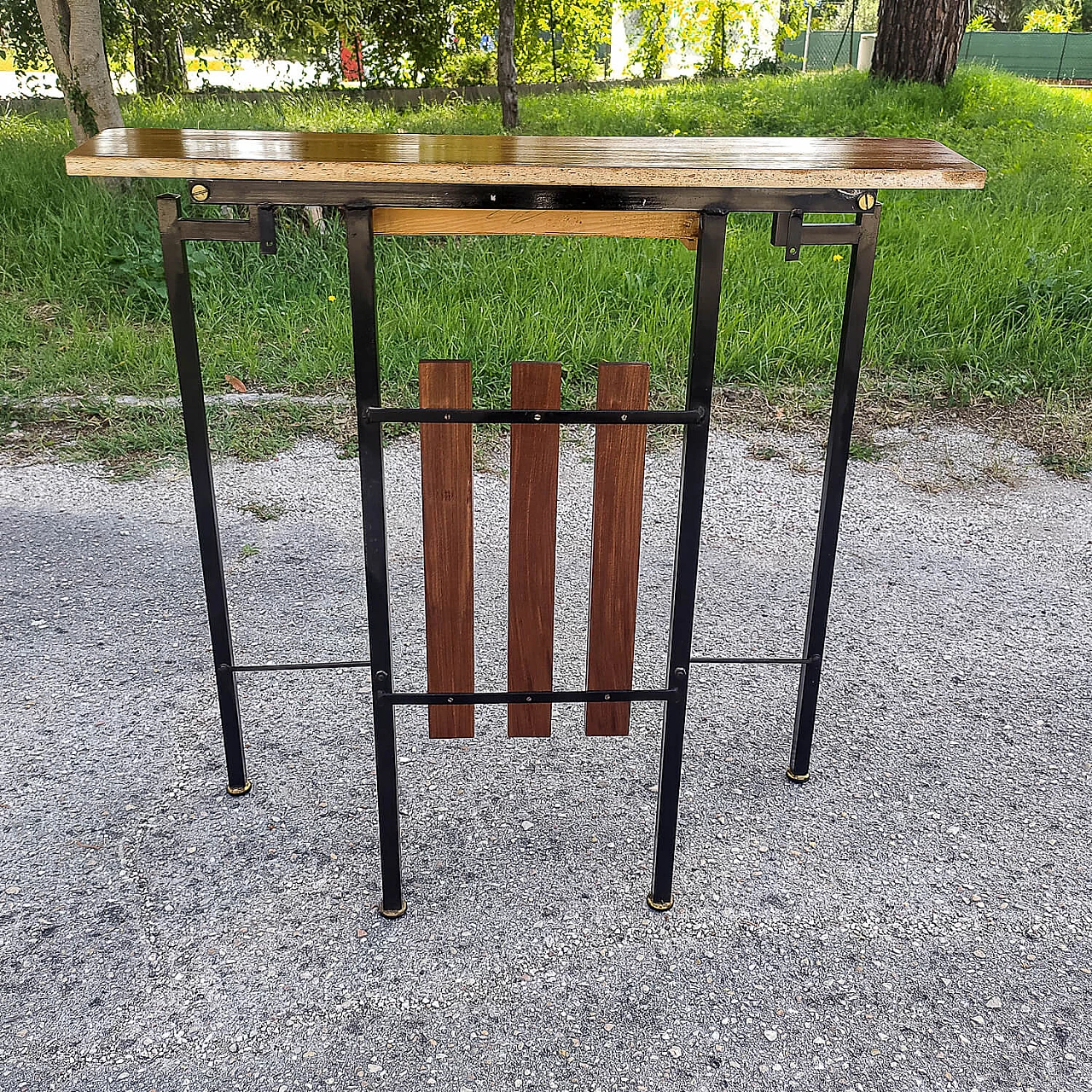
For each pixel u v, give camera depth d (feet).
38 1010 6.78
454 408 6.59
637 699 7.20
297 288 19.88
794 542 13.33
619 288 19.84
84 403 16.19
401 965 7.20
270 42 41.24
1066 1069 6.54
